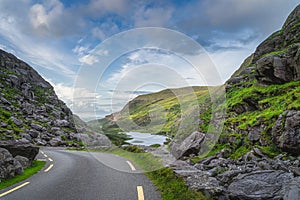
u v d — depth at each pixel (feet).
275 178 20.54
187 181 24.30
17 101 246.06
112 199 20.80
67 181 29.37
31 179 32.58
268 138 35.94
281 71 56.65
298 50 53.26
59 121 226.79
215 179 24.98
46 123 214.07
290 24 108.27
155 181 27.02
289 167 24.50
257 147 34.60
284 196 17.38
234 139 41.68
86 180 29.17
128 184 25.88
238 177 22.77
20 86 304.50
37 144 144.46
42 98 326.65
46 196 22.80
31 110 236.22
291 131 30.60
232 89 81.46
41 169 42.63
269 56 60.03
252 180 21.12
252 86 69.00
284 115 34.58
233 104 61.21
